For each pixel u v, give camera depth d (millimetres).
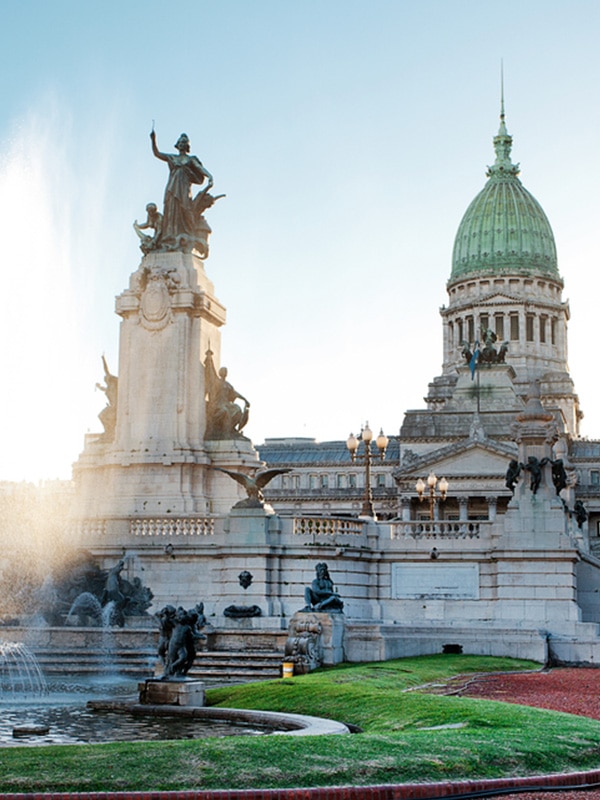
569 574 58656
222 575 59781
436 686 40000
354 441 67125
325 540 59688
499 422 180000
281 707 34812
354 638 50969
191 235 72688
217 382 71375
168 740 26875
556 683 41344
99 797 19266
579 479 183250
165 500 67312
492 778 21922
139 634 52438
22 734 29703
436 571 60750
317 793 20031
